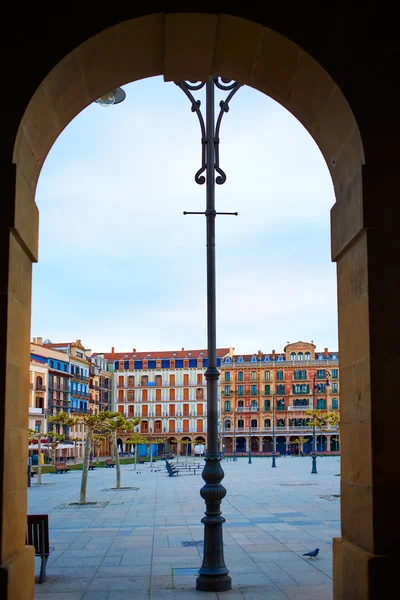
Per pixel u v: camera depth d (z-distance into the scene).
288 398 112.31
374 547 5.39
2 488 5.27
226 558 10.56
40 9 5.82
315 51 5.93
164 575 9.28
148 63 6.77
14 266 5.68
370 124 5.86
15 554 5.62
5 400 5.34
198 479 35.69
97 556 10.91
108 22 5.82
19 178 5.72
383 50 5.98
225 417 114.31
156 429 119.06
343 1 6.01
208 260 9.16
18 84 5.71
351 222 6.07
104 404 115.69
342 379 6.45
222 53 6.59
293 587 8.41
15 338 5.71
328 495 23.25
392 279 5.67
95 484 32.41
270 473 42.81
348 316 6.26
